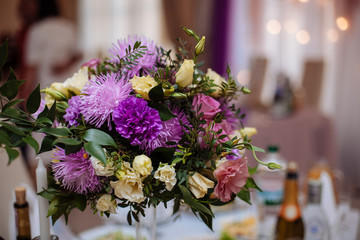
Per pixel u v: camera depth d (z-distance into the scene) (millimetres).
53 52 3559
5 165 1205
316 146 3445
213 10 3988
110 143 585
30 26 3529
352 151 4309
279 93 3258
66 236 1056
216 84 723
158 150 624
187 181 624
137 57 682
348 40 4246
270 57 4312
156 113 621
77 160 618
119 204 637
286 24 4309
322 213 1073
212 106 673
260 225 1195
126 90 648
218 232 1190
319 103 4043
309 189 1079
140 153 642
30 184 1265
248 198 734
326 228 1074
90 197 655
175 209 689
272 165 621
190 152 647
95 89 629
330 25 4324
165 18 3963
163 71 685
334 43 4328
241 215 1336
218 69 4023
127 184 605
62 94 692
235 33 4109
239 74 4031
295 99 3418
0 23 3531
